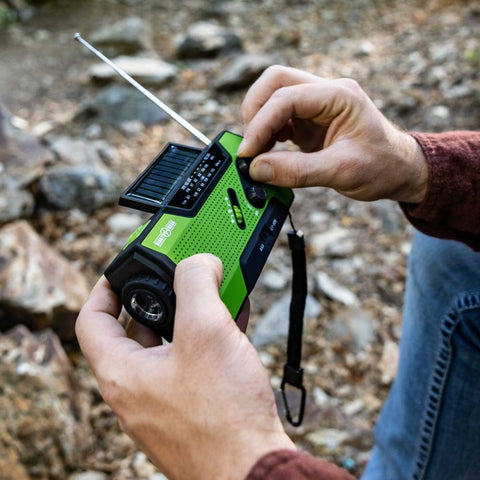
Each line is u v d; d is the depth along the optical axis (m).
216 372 0.70
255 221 1.10
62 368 2.00
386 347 2.24
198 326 0.72
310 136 1.29
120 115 3.56
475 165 1.08
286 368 1.23
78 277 2.41
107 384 0.78
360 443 1.93
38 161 2.93
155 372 0.74
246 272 1.03
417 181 1.10
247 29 4.81
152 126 3.54
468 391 1.20
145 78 3.91
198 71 4.15
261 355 2.22
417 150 1.10
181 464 0.73
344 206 2.91
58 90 4.03
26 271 2.22
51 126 3.59
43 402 1.84
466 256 1.20
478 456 1.25
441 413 1.25
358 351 2.24
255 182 1.15
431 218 1.12
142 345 0.93
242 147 1.14
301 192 3.02
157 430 0.74
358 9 4.92
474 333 1.17
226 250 1.01
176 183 1.04
